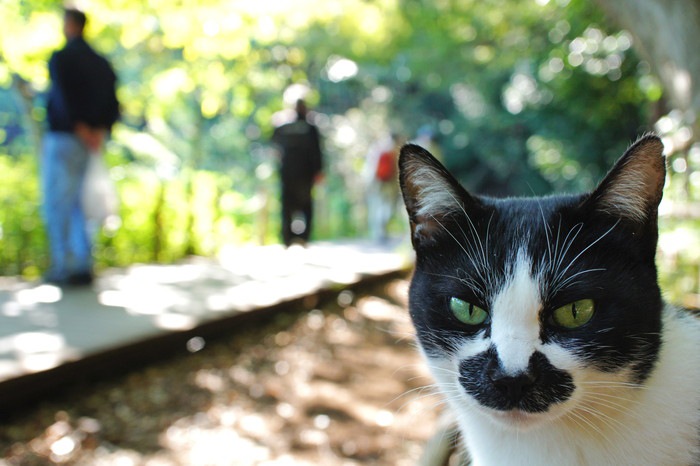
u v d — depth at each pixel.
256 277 8.06
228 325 5.88
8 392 3.84
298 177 9.95
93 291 6.38
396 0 15.24
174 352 5.25
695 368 1.80
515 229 1.86
